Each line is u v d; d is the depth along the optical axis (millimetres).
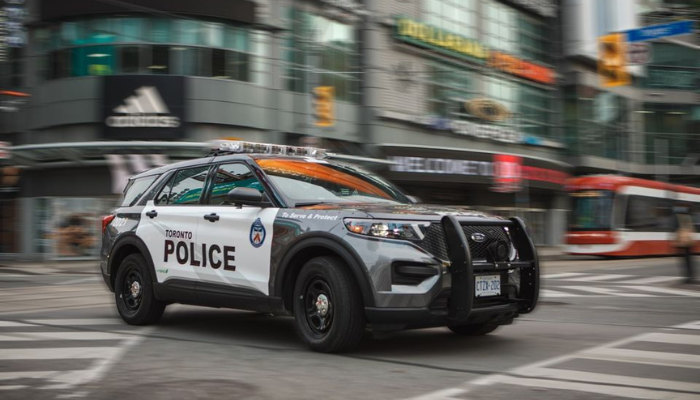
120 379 4664
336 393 4223
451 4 35562
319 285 5562
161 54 24219
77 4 24109
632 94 49094
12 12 24891
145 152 23797
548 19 43062
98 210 25281
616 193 25578
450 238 5215
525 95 40344
